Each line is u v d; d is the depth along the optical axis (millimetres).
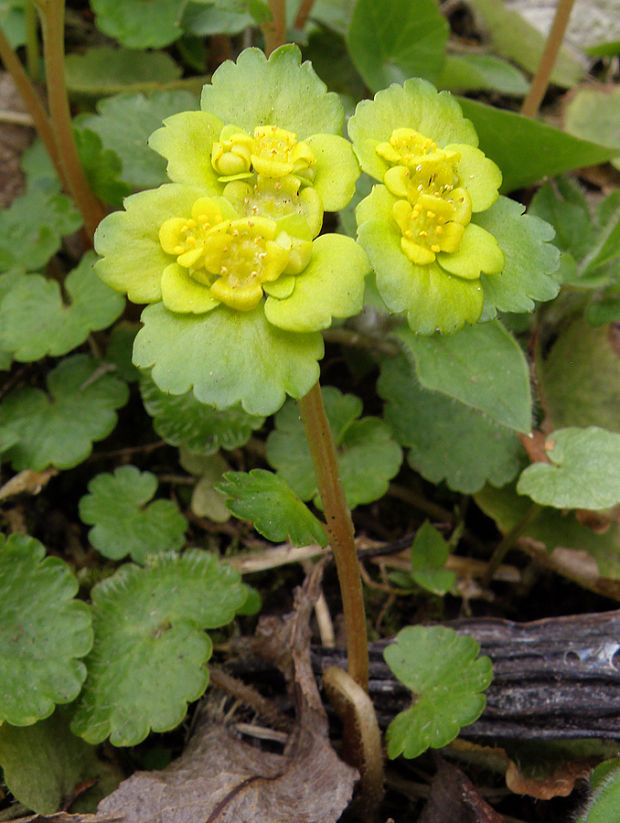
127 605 221
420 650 211
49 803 205
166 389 170
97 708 209
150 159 258
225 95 182
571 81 314
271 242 170
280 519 181
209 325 172
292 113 182
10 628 212
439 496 257
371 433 245
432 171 181
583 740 214
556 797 218
